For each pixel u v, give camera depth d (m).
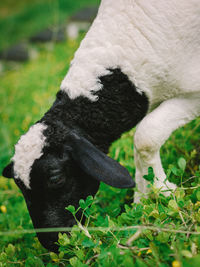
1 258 2.48
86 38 2.71
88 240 2.07
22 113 6.16
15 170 2.40
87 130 2.64
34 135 2.42
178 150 3.17
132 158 3.41
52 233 2.46
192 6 2.45
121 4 2.58
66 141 2.45
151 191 2.52
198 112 2.67
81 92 2.61
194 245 1.87
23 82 7.84
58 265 2.29
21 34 11.95
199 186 2.30
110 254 1.94
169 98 2.72
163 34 2.50
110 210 2.76
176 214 2.15
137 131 2.60
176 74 2.58
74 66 2.70
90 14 10.26
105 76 2.59
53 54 8.80
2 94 7.60
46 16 12.84
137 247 1.97
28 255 2.53
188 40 2.50
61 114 2.59
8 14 15.16
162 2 2.48
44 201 2.43
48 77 7.04
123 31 2.55
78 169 2.49
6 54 10.09
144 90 2.64
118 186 2.23
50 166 2.36
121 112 2.67
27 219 3.21
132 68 2.56
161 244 1.95
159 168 2.66
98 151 2.37
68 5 13.06
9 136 5.27
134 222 2.24
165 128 2.56
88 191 2.60
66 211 2.49
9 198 3.79
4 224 3.29
